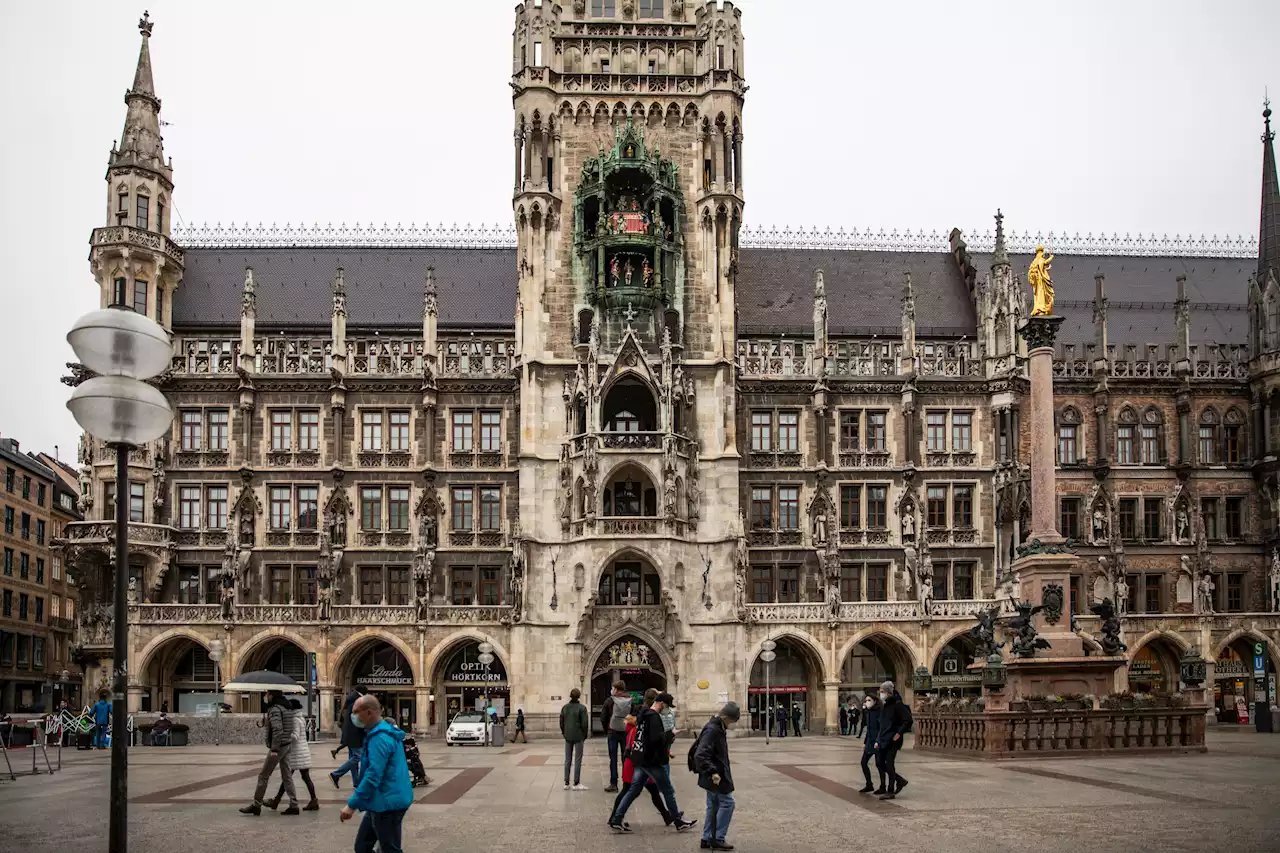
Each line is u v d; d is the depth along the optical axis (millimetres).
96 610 76625
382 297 87438
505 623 76562
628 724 25938
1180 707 44062
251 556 79562
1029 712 42906
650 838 24031
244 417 80500
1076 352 87688
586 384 77938
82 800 31094
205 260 88438
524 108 81062
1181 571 84812
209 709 74375
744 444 82250
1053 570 50750
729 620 76375
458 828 25531
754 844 23078
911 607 78000
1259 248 90000
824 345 82750
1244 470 86312
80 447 79000
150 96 83000
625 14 83688
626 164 79062
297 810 27797
